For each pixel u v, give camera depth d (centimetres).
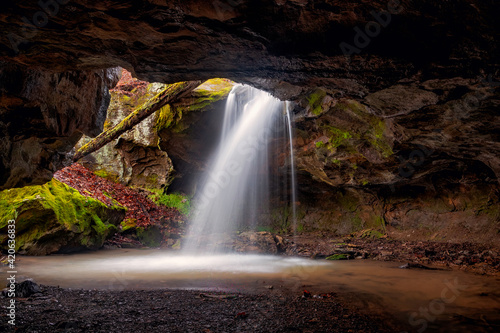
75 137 738
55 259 1018
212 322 454
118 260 1063
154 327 424
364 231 1597
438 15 343
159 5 330
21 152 628
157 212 1705
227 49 404
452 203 1388
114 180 1770
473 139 753
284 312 511
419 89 512
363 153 1131
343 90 520
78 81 628
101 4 324
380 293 645
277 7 343
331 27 368
